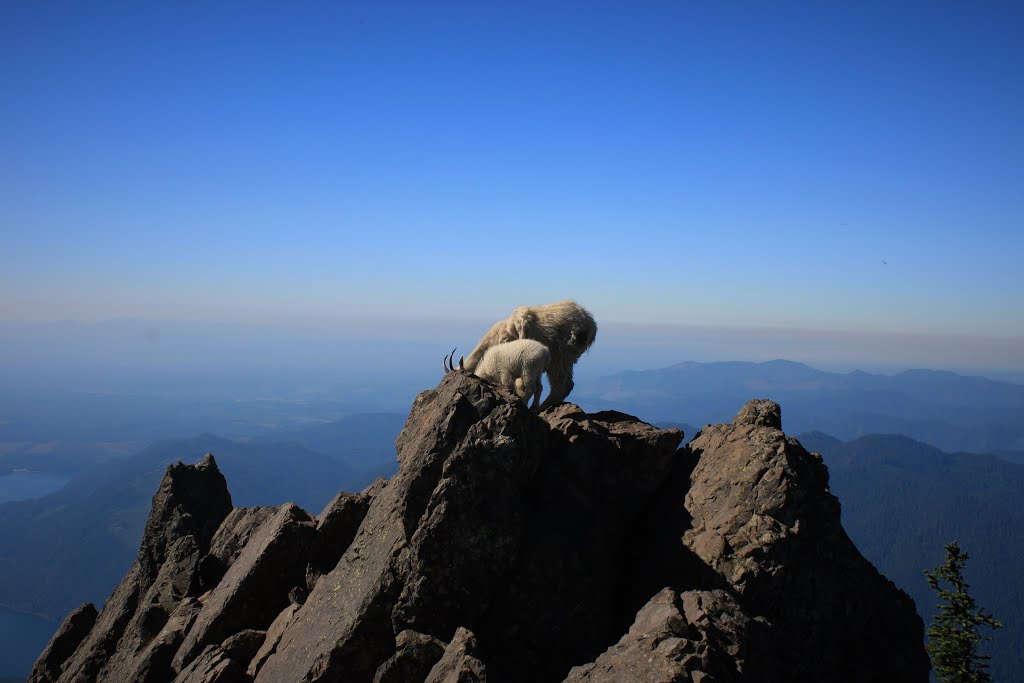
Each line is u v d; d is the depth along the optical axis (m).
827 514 12.84
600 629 12.28
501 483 12.51
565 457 14.33
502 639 11.86
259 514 20.23
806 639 11.59
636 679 8.94
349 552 14.06
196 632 15.45
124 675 16.47
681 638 9.44
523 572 12.20
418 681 11.05
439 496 12.13
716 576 11.88
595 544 13.10
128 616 20.86
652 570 12.99
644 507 14.72
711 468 14.23
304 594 15.45
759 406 16.09
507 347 15.80
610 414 17.28
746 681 9.46
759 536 12.16
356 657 11.56
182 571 19.34
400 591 12.06
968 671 23.42
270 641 13.84
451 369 16.03
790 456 13.46
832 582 12.21
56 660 22.61
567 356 17.50
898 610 12.82
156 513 23.42
